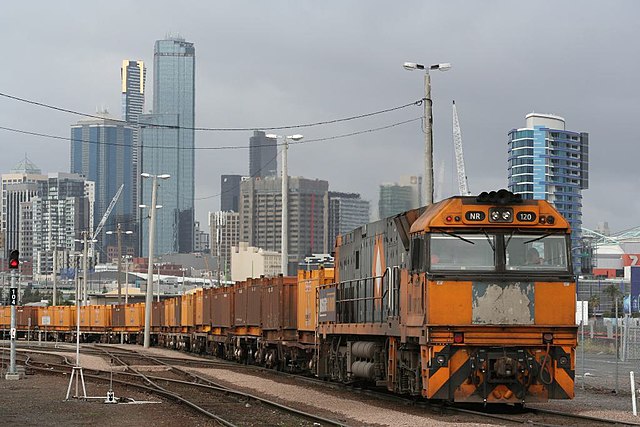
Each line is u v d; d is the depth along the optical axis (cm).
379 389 5028
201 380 6084
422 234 3784
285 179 8300
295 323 7131
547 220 3750
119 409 4316
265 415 4022
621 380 5894
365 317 4794
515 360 3644
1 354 10294
